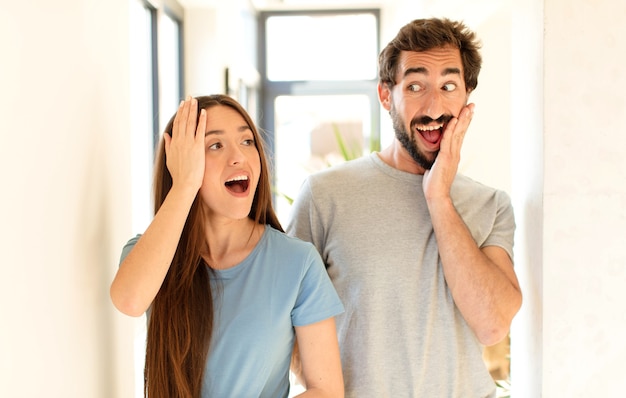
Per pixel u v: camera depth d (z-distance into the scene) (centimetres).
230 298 127
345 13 564
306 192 158
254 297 126
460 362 149
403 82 149
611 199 152
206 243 132
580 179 151
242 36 480
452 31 150
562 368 153
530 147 160
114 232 142
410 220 151
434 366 146
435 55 147
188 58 383
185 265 127
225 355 125
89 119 125
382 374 146
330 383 130
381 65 157
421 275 148
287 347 130
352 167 160
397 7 494
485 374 152
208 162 126
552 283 152
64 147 112
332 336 132
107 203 137
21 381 96
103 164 134
